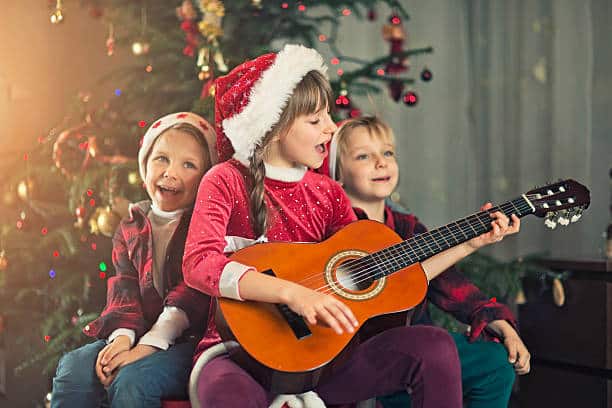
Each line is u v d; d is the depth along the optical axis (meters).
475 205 2.99
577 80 2.75
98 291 2.33
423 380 1.51
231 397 1.40
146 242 1.90
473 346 1.78
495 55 2.94
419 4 3.02
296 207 1.79
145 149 1.93
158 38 2.26
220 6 2.19
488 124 2.95
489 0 2.95
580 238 2.70
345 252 1.66
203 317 1.83
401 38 2.41
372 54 3.05
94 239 2.39
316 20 2.57
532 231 2.78
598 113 2.72
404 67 2.38
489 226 1.70
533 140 2.84
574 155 2.75
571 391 2.23
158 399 1.60
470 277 2.29
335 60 2.62
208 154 1.93
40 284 2.44
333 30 3.02
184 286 1.84
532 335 2.36
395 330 1.57
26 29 2.79
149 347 1.75
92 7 2.50
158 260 1.88
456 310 1.85
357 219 1.92
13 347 2.43
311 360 1.43
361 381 1.57
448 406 1.50
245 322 1.48
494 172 2.92
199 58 2.15
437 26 3.00
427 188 3.01
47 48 2.81
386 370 1.55
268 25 2.40
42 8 2.81
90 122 2.30
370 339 1.58
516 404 2.52
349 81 2.33
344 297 1.55
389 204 2.15
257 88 1.67
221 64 2.14
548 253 2.52
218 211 1.67
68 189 2.32
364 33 3.06
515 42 2.89
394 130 3.01
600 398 2.14
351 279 1.60
